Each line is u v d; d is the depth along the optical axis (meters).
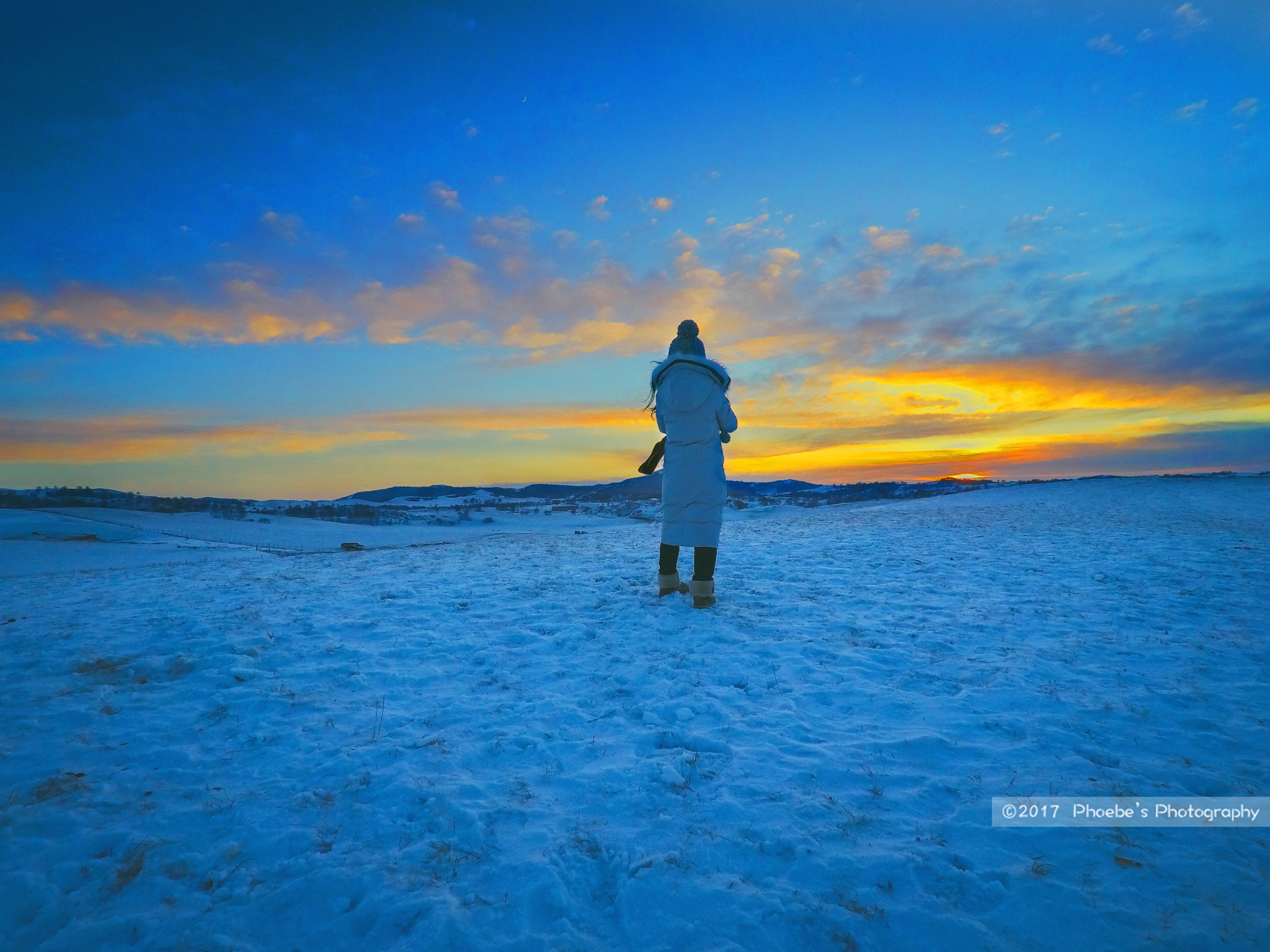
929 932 2.03
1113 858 2.37
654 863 2.36
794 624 5.77
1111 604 6.32
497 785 2.96
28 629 5.57
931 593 7.08
